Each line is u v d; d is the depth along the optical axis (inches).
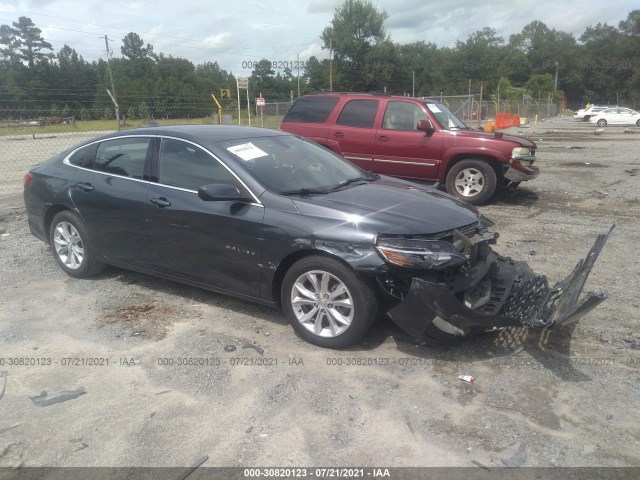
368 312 148.8
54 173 215.8
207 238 171.9
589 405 128.5
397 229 148.6
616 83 4264.3
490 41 4407.0
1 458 113.2
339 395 133.5
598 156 637.3
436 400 131.0
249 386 138.1
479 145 346.0
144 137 194.4
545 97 3444.9
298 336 164.7
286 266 163.0
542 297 160.7
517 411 126.4
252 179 168.2
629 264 226.8
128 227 191.0
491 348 155.8
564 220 309.4
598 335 162.9
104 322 176.1
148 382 141.0
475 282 155.3
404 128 365.1
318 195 168.2
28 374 145.5
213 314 181.3
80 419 126.0
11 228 294.0
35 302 192.5
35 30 2431.1
